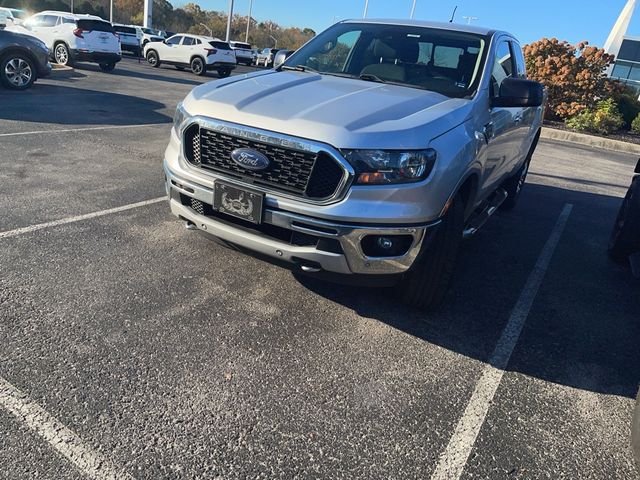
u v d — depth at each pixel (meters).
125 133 8.00
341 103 3.06
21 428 2.17
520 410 2.70
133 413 2.34
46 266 3.53
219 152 3.03
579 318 3.85
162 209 4.87
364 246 2.84
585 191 8.49
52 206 4.61
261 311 3.32
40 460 2.04
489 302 3.92
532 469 2.31
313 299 3.55
